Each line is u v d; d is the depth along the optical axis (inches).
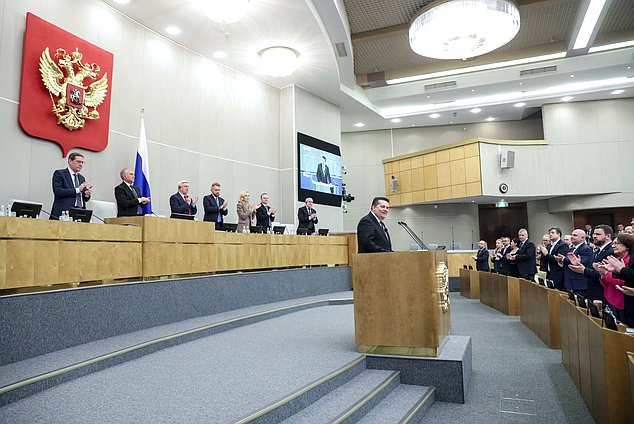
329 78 447.5
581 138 563.2
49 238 164.7
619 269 150.3
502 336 257.1
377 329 167.9
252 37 357.4
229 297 261.3
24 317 147.9
